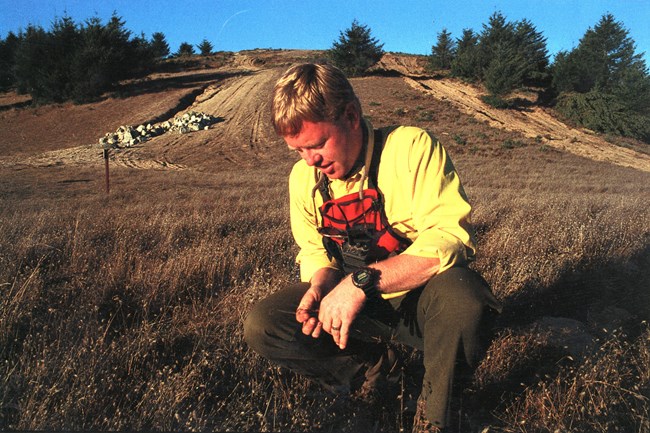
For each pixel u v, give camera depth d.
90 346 2.36
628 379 2.28
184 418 1.97
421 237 1.73
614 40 61.44
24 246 4.12
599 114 53.97
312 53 106.81
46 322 2.77
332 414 2.07
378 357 2.19
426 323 1.76
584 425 1.93
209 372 2.40
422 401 1.88
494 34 70.44
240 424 1.95
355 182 1.85
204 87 66.06
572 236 4.85
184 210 9.01
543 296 3.48
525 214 6.49
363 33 74.81
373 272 1.67
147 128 47.03
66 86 59.59
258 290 3.08
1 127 52.66
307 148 1.69
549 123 55.38
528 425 1.99
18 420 1.91
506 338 2.63
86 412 1.96
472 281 1.67
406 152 1.77
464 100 61.53
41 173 28.27
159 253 4.46
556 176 30.20
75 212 8.28
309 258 2.07
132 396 2.15
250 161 36.66
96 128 50.47
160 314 3.09
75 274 3.72
